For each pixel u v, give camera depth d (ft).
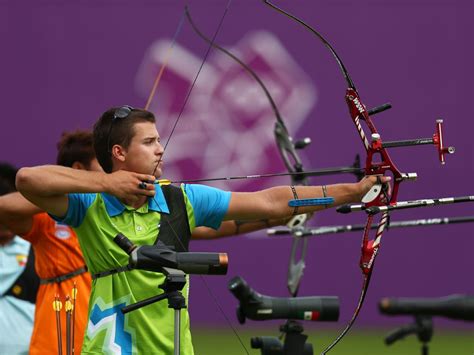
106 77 128.67
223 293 129.08
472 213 127.13
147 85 127.13
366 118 51.31
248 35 125.49
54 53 129.18
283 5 126.21
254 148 123.34
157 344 50.08
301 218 61.41
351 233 128.88
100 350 50.08
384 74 127.24
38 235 65.72
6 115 128.98
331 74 126.52
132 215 51.03
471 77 127.34
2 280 75.72
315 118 126.11
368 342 121.19
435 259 129.18
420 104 127.34
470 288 129.08
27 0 129.18
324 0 126.82
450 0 127.24
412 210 127.44
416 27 127.85
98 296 50.85
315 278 128.98
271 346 52.65
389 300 49.80
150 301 46.01
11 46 129.08
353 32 127.34
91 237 51.06
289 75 125.80
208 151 123.03
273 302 51.93
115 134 51.90
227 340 121.70
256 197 52.31
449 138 127.13
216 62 124.88
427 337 55.06
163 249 46.88
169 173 122.31
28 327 75.97
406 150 126.41
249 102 124.26
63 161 65.31
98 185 49.11
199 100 124.26
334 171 56.29
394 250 129.08
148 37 127.75
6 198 63.05
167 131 123.95
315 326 135.33
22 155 129.08
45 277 66.85
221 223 56.80
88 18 128.98
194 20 125.80
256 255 129.49
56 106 129.29
